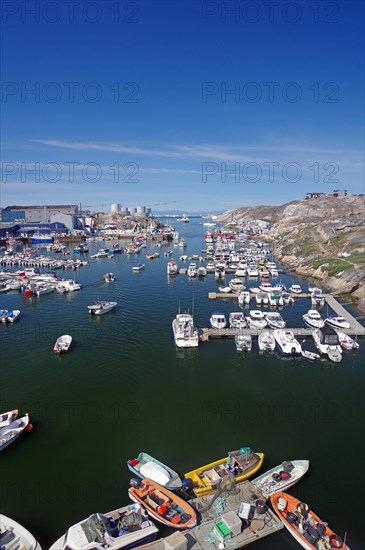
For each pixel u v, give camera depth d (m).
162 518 23.89
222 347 54.47
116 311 72.00
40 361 48.62
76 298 82.75
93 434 33.44
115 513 24.06
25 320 66.69
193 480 27.42
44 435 33.19
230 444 32.31
